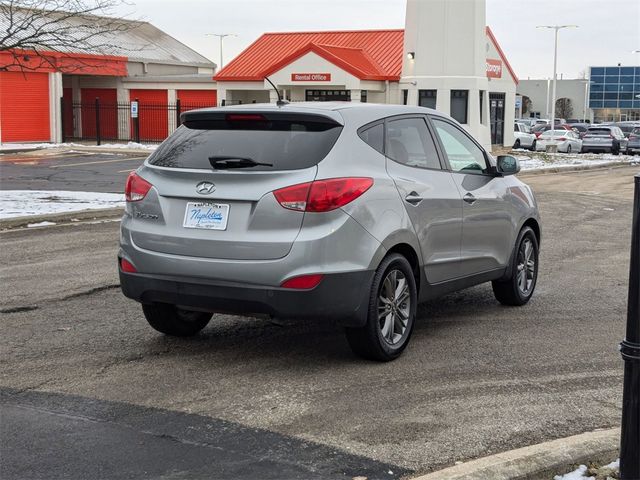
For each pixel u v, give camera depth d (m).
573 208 16.77
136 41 46.72
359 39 41.19
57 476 3.97
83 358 5.92
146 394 5.16
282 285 5.28
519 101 54.25
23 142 38.28
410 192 6.01
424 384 5.41
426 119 6.68
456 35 34.31
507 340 6.56
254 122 5.77
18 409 4.88
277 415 4.81
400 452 4.30
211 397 5.12
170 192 5.64
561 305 7.88
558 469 4.02
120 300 7.75
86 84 44.84
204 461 4.16
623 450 3.64
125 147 35.19
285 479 3.96
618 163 34.31
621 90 115.62
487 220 6.96
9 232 11.87
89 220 13.30
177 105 37.12
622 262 10.37
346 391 5.25
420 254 6.13
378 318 5.70
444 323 7.11
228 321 7.07
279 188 5.33
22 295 7.89
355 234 5.45
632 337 3.58
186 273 5.51
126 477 3.97
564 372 5.75
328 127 5.66
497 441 4.46
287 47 42.19
